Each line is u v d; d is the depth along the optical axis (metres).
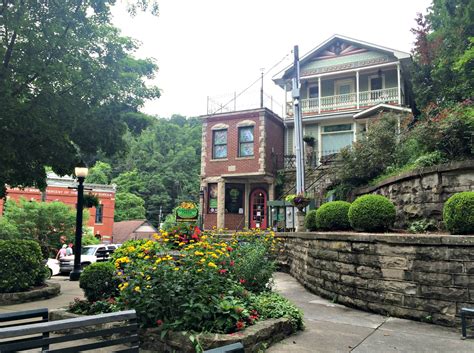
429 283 5.81
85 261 17.64
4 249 8.51
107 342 3.14
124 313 3.24
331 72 23.05
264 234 12.62
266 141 21.97
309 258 8.80
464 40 13.27
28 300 8.38
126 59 11.24
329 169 19.44
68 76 8.78
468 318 5.36
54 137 8.81
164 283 4.71
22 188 10.99
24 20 8.00
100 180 52.50
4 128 8.41
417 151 10.66
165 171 61.97
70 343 5.01
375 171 12.81
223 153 22.92
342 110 22.38
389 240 6.31
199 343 4.20
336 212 8.62
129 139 66.06
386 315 6.23
